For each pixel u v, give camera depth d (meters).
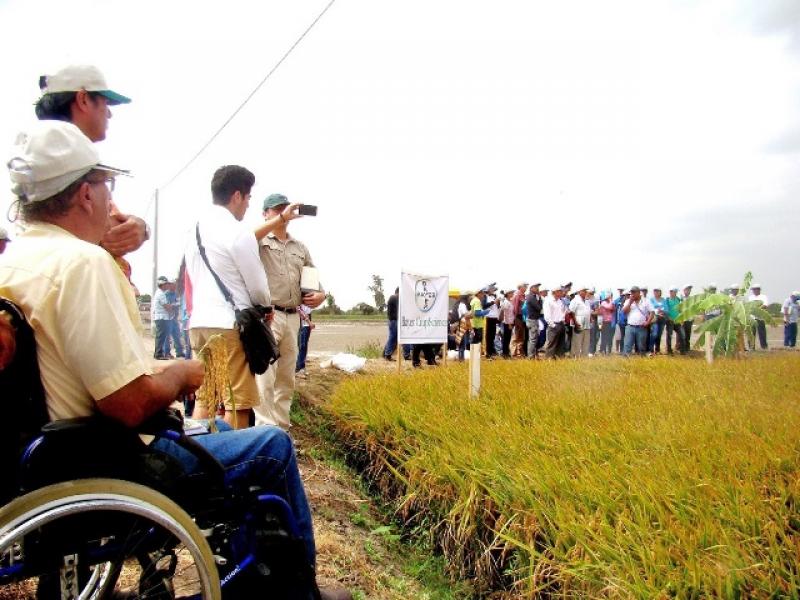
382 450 6.04
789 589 2.88
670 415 5.73
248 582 2.36
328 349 18.47
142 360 1.94
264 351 4.12
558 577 3.50
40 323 1.88
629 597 3.01
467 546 4.41
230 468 2.39
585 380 8.36
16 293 1.89
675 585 2.99
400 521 5.22
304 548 2.39
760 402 6.45
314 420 7.53
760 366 9.95
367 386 7.96
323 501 4.98
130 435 1.99
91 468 1.94
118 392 1.87
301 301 5.66
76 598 1.90
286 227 5.48
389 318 14.79
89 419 1.92
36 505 1.73
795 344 18.78
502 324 15.95
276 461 2.47
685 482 3.93
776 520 3.46
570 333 15.66
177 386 2.11
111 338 1.88
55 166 2.01
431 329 10.30
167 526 1.91
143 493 1.91
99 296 1.89
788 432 4.97
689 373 9.35
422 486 5.04
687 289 17.14
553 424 5.61
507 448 5.02
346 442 6.83
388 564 4.28
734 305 11.89
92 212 2.14
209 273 4.27
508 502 4.20
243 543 2.39
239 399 4.32
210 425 2.79
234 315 4.22
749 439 4.91
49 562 1.84
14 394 1.84
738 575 2.95
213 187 4.49
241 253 4.20
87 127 2.58
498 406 6.50
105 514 1.92
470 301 16.06
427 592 4.00
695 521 3.57
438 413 6.25
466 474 4.75
